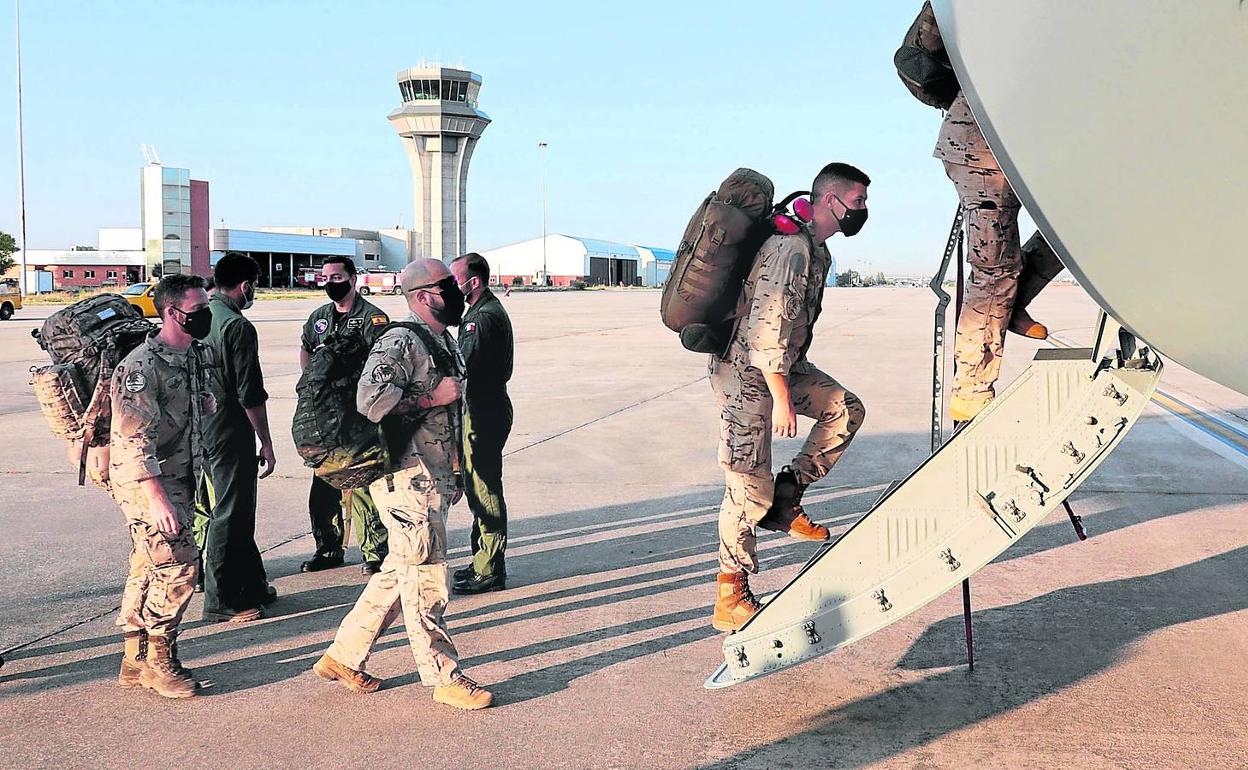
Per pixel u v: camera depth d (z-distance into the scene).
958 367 3.54
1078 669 4.23
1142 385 3.19
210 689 4.16
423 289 3.90
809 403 4.19
